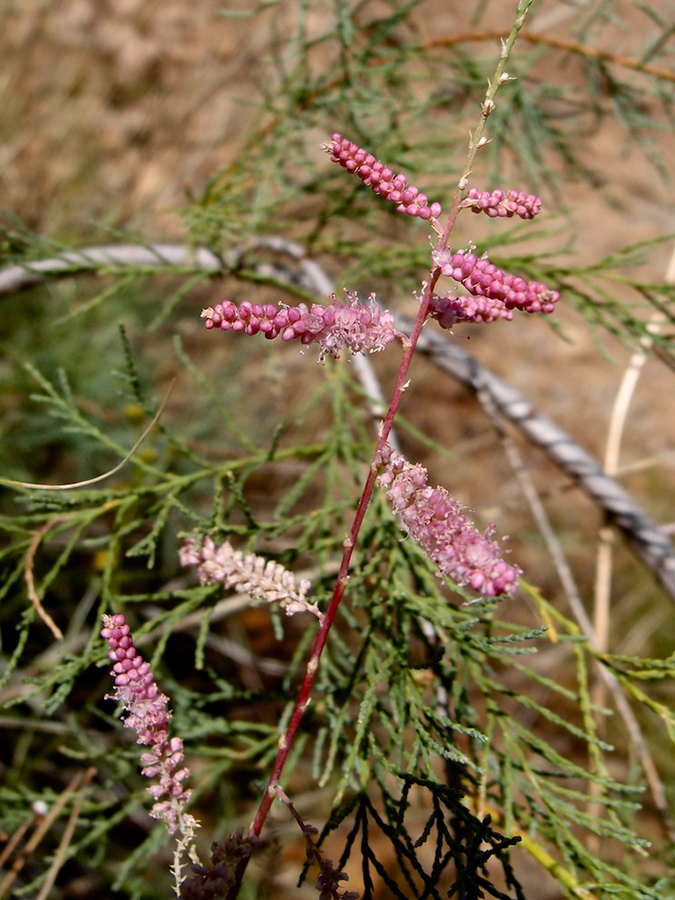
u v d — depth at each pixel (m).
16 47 0.61
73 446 0.42
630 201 0.62
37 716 0.34
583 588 0.52
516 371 0.59
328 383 0.25
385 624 0.20
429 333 0.29
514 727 0.19
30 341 0.44
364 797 0.17
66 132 0.59
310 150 0.43
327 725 0.22
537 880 0.42
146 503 0.39
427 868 0.40
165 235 0.51
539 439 0.29
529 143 0.33
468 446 0.53
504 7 0.63
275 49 0.29
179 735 0.22
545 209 0.53
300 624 0.46
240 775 0.38
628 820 0.22
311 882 0.38
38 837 0.24
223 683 0.21
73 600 0.41
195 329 0.52
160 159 0.60
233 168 0.30
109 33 0.63
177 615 0.20
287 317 0.12
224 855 0.14
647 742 0.44
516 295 0.13
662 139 0.66
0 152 0.56
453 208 0.13
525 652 0.17
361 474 0.23
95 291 0.48
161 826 0.23
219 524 0.20
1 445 0.42
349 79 0.29
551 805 0.18
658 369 0.60
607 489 0.28
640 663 0.19
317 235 0.29
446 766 0.19
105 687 0.34
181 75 0.63
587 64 0.31
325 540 0.21
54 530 0.21
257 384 0.52
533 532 0.53
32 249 0.29
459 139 0.32
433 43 0.30
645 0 0.60
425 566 0.21
